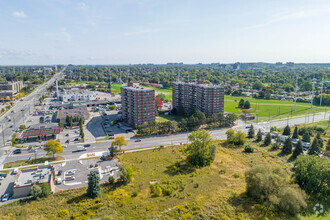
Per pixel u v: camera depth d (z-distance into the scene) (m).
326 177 99.19
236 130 195.25
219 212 87.88
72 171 118.50
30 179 105.06
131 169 113.50
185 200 96.12
